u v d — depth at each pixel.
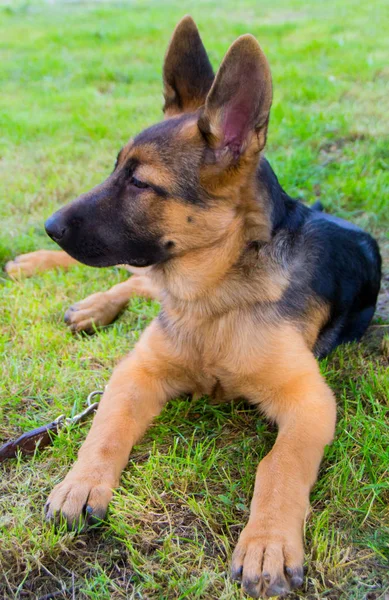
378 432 0.99
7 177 1.74
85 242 1.02
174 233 1.01
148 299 1.30
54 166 1.81
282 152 1.79
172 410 1.05
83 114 2.27
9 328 1.23
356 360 1.15
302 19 3.69
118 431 0.96
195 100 1.09
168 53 1.08
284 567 0.82
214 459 0.96
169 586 0.83
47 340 1.19
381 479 0.94
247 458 0.97
